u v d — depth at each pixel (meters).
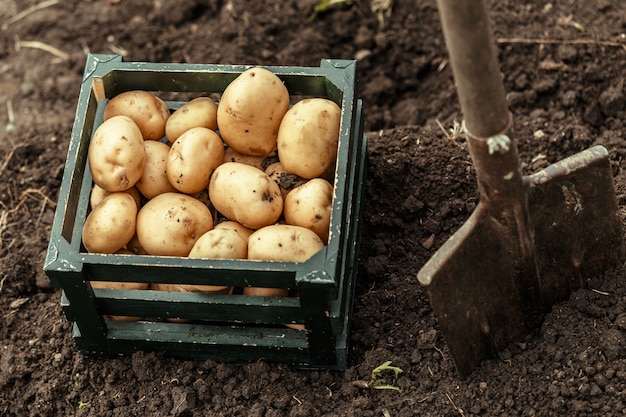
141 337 2.98
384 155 3.49
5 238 3.57
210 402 3.01
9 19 4.46
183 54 4.23
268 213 2.85
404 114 3.95
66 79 4.21
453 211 3.34
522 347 2.95
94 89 3.10
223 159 3.04
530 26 3.96
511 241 2.75
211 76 3.09
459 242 2.67
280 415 2.95
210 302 2.83
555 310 2.98
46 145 3.85
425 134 3.61
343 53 4.15
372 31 4.16
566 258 2.93
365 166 3.36
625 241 3.11
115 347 3.04
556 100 3.79
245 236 2.91
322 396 2.99
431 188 3.40
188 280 2.75
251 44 4.18
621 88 3.73
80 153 2.96
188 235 2.87
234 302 2.82
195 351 3.02
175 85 3.14
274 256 2.76
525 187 2.70
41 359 3.19
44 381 3.14
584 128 3.64
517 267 2.81
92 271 2.77
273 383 3.01
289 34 4.23
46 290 3.43
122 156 2.86
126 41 4.34
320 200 2.85
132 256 2.74
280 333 2.96
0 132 4.06
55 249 2.77
